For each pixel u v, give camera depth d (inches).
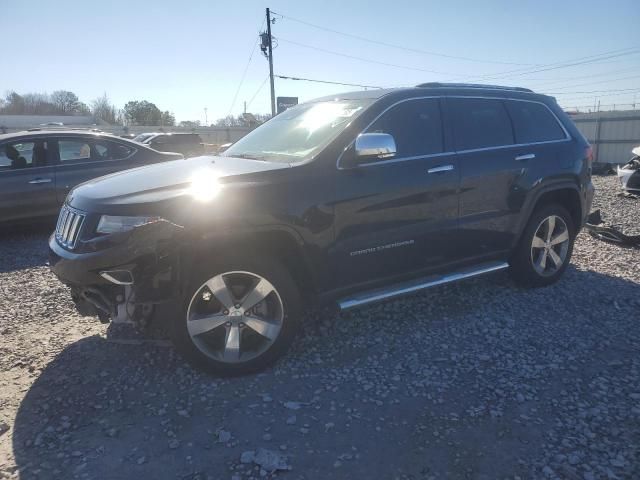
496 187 176.7
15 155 305.6
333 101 173.9
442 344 154.3
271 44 1293.1
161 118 3058.6
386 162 153.8
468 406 122.6
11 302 195.8
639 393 126.5
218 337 138.2
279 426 115.8
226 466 103.0
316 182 140.3
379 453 106.4
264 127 188.5
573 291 196.1
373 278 155.6
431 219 162.4
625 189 456.8
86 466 103.3
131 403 125.6
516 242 188.9
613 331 161.9
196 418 119.1
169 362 145.1
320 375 137.5
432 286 164.2
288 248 141.4
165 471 101.8
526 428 113.7
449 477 99.3
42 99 3641.7
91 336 163.5
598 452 105.1
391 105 159.3
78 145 324.5
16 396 129.0
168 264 122.9
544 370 138.6
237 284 137.7
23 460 105.2
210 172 139.8
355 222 146.9
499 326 165.9
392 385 132.2
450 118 171.5
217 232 127.1
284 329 138.5
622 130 1006.4
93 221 126.3
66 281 131.3
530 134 192.7
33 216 310.7
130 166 335.6
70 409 123.3
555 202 204.7
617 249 257.0
